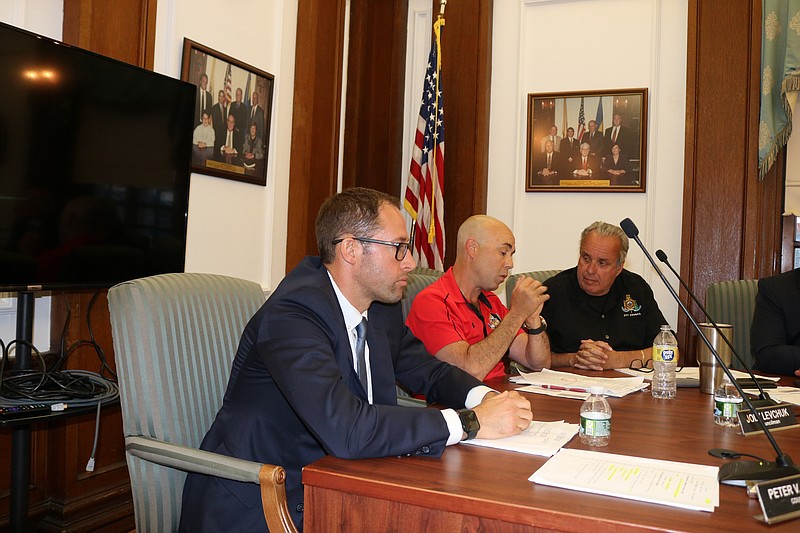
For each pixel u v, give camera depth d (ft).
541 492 3.44
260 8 10.89
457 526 3.40
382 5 14.56
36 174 6.84
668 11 12.78
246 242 10.83
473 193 13.64
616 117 13.01
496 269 7.99
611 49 13.12
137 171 7.94
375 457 4.01
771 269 12.20
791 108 11.76
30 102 6.75
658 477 3.67
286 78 11.55
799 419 5.28
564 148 13.34
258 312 5.21
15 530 6.53
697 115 12.39
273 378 4.62
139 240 7.99
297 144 11.81
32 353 7.66
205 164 9.80
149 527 5.02
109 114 7.57
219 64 9.99
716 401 5.15
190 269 9.73
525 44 13.69
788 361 8.07
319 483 3.75
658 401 5.96
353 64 14.20
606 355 7.94
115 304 5.18
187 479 5.16
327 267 5.37
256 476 4.37
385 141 14.55
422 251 13.25
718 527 3.03
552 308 9.77
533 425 4.85
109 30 8.31
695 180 12.39
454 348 7.23
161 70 9.12
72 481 8.29
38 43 6.82
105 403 6.47
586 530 3.11
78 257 7.28
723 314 10.30
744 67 12.16
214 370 5.62
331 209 5.30
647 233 12.84
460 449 4.25
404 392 7.39
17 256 6.70
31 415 5.92
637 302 9.73
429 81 13.41
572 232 13.33
